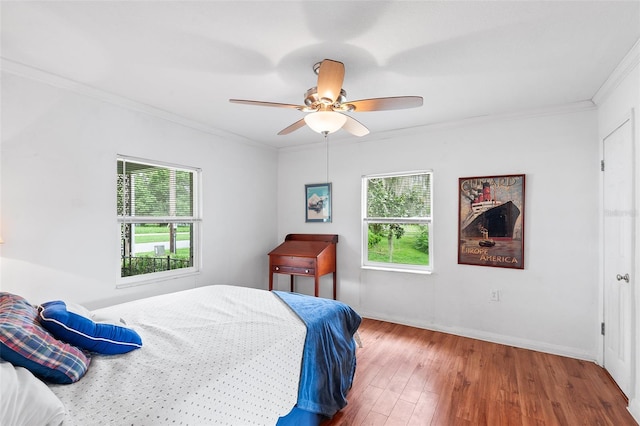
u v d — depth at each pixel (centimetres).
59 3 153
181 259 344
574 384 239
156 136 309
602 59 206
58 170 240
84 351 140
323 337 199
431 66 216
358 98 272
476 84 245
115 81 242
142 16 164
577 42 186
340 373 206
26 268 225
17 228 221
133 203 298
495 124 322
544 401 217
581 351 284
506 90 257
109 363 138
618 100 230
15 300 136
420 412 205
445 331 349
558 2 152
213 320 194
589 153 281
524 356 288
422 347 307
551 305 296
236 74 230
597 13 160
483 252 327
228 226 389
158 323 188
